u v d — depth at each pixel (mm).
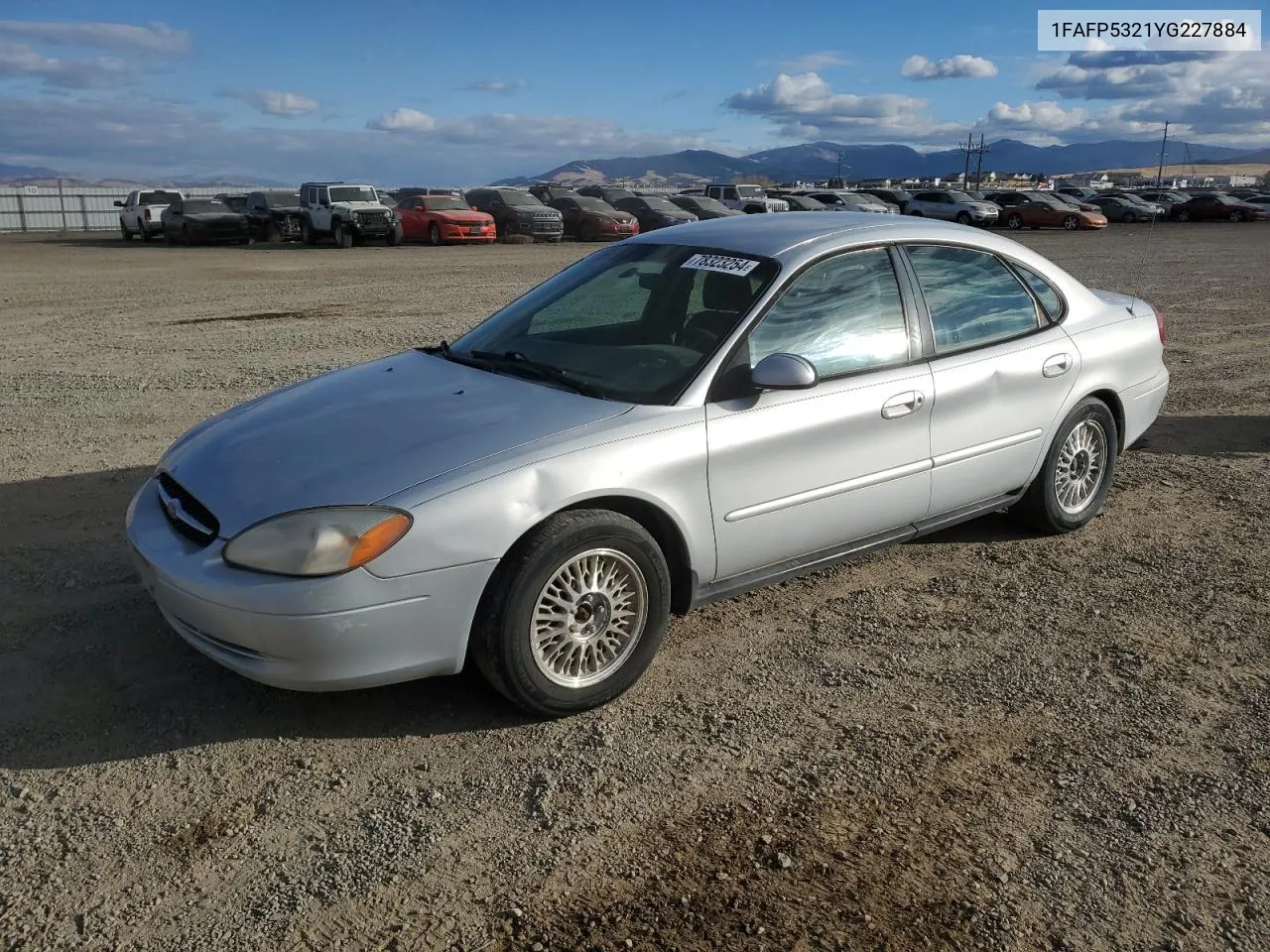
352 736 3305
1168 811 2992
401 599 3066
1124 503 5809
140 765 3115
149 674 3629
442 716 3441
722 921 2531
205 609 3092
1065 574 4742
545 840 2822
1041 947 2469
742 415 3693
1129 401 5293
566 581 3338
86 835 2791
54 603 4160
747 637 4074
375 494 3113
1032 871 2734
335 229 28938
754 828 2891
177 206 30875
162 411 7574
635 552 3438
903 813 2971
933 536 5219
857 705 3566
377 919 2512
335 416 3646
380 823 2877
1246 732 3426
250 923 2488
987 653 3965
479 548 3127
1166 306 14297
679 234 4543
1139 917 2568
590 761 3195
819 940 2475
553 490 3240
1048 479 4973
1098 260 22953
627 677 3539
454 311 13547
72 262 23531
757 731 3391
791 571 4055
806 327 3971
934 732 3402
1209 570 4812
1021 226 40312
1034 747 3324
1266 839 2875
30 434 6828
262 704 3463
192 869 2676
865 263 4238
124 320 12680
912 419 4207
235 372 9078
